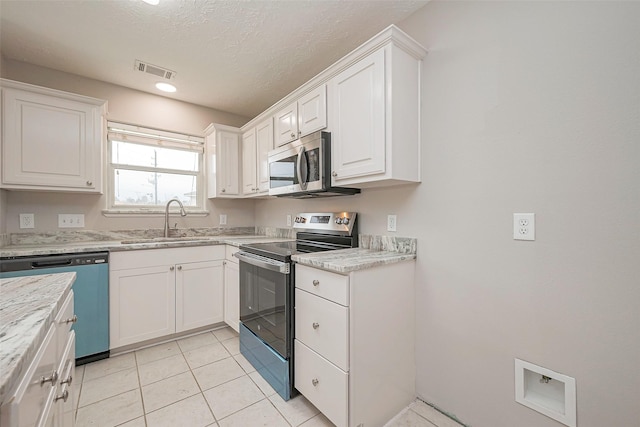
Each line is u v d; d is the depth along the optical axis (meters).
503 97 1.33
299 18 1.79
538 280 1.23
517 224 1.28
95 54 2.17
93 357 2.05
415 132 1.63
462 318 1.49
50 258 1.89
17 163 1.99
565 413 1.15
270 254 1.82
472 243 1.45
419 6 1.68
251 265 2.07
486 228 1.39
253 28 1.88
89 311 2.02
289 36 1.97
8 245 2.16
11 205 2.21
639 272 0.99
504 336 1.33
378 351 1.47
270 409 1.58
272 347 1.80
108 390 1.74
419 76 1.65
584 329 1.11
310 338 1.53
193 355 2.17
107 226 2.64
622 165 1.02
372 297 1.44
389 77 1.48
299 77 2.54
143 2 1.65
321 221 2.29
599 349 1.08
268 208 3.27
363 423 1.38
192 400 1.65
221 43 2.04
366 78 1.58
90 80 2.55
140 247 2.24
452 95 1.52
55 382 0.84
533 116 1.24
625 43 1.02
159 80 2.59
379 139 1.51
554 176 1.18
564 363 1.16
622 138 1.02
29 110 2.03
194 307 2.51
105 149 2.64
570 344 1.14
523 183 1.27
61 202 2.41
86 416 1.51
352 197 2.13
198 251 2.54
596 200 1.08
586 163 1.10
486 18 1.39
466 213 1.47
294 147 2.07
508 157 1.31
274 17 1.78
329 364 1.41
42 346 0.73
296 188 2.07
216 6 1.68
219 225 3.32
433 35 1.62
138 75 2.50
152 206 2.94
